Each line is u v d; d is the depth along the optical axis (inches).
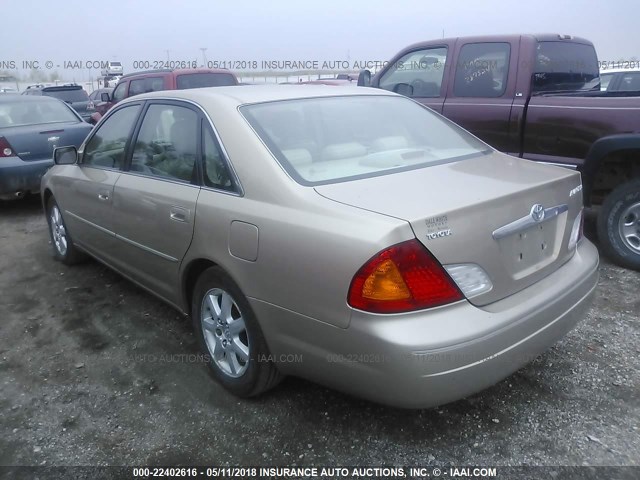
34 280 187.5
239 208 103.5
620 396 110.7
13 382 125.0
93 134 168.4
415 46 234.2
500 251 92.9
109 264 163.6
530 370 120.6
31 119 299.3
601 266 180.1
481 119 207.5
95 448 102.0
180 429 106.3
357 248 84.6
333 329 88.8
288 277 93.8
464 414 107.3
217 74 428.5
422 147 125.6
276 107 120.2
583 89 233.5
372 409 109.8
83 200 165.9
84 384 123.0
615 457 94.7
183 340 141.6
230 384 114.8
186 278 122.3
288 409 110.9
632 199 171.9
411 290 83.1
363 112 130.3
